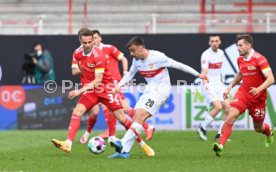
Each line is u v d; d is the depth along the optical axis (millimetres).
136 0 78312
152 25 70500
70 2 77688
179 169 30453
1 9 78438
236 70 62125
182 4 78188
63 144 35562
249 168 30922
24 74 63906
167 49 62969
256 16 69500
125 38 62969
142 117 35531
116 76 47438
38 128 62781
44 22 72625
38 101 62906
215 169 30484
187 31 70688
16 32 71750
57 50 63562
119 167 31156
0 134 55938
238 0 77500
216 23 69750
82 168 30828
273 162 33500
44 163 33000
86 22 70938
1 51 63906
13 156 36781
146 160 34281
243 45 36125
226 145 44344
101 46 46812
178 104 62094
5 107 62844
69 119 62625
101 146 37000
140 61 35719
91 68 37469
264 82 35531
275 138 50750
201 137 49156
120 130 61438
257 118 37938
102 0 77938
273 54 62562
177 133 56281
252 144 45156
